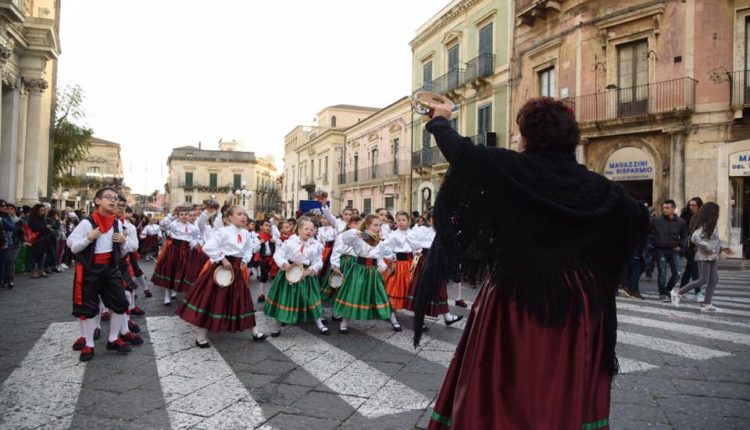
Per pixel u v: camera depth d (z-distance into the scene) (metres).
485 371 1.83
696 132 15.54
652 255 11.91
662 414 3.73
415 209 30.70
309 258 6.45
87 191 56.03
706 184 15.38
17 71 20.23
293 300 6.29
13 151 19.70
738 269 13.84
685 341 5.95
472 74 24.38
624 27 17.27
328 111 51.72
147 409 3.79
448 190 1.94
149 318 7.41
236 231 6.01
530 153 1.94
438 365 5.04
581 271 1.83
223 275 5.75
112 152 70.12
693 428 3.48
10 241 10.34
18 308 8.02
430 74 29.23
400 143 32.97
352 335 6.45
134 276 9.49
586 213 1.80
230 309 5.83
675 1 15.97
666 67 16.22
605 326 1.90
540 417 1.69
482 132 24.17
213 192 73.00
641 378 4.56
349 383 4.45
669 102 15.96
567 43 19.12
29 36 20.58
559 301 1.76
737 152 14.83
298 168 57.03
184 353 5.44
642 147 16.83
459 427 1.78
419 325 1.99
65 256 15.67
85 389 4.23
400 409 3.83
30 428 3.43
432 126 2.06
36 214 12.54
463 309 8.42
